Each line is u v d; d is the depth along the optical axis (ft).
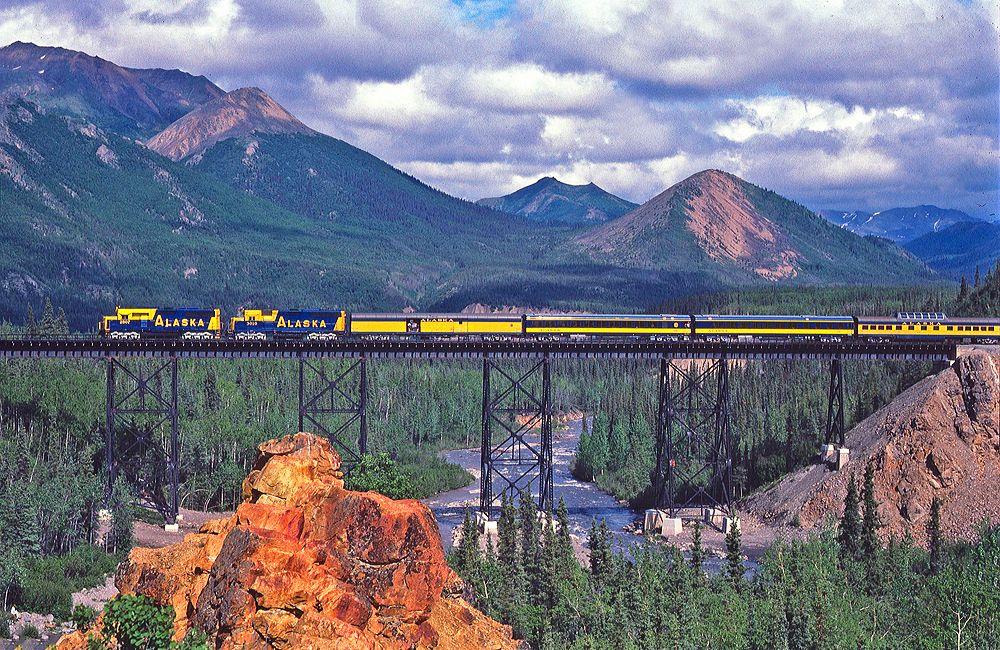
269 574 254.06
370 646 249.96
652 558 617.21
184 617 264.31
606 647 472.85
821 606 468.75
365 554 262.47
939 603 518.78
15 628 563.48
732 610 503.61
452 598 311.68
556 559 579.07
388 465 618.44
